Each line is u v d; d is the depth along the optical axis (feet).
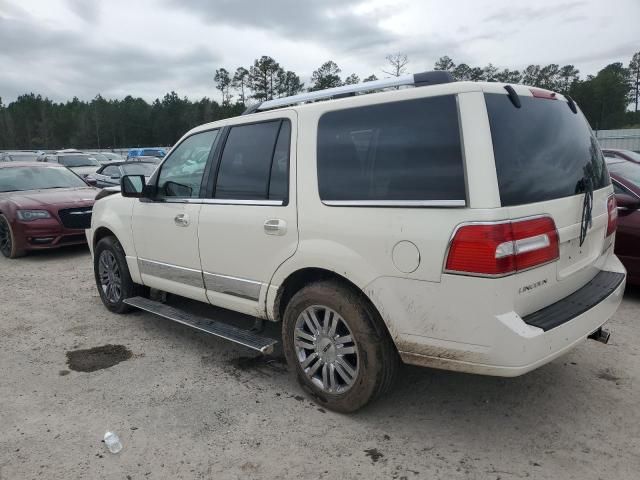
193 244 13.64
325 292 10.50
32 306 19.19
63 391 12.29
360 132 10.14
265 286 11.88
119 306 17.58
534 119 9.59
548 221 9.01
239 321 16.38
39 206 27.68
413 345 9.42
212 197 13.14
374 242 9.59
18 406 11.60
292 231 11.02
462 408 11.13
